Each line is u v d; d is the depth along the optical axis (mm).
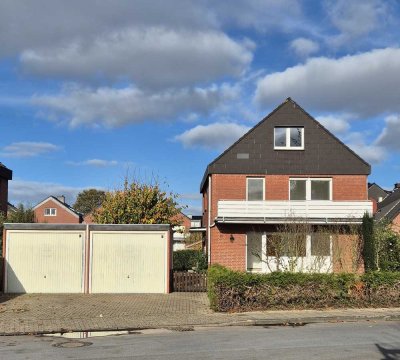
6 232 19766
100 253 19828
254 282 14703
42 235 19812
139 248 19891
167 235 19984
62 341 10633
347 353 9016
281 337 10781
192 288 20281
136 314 14188
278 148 25219
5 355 9141
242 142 25281
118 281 19750
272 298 14703
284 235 20375
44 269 19703
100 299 17609
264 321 12922
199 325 12625
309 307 14844
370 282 15203
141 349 9594
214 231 23969
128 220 24219
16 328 12070
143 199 24719
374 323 12859
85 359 8719
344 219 22500
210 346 9820
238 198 24922
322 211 23203
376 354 8914
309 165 25078
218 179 25016
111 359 8688
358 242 21078
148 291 19750
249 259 23812
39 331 11758
